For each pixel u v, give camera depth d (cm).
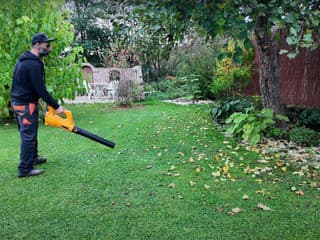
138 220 238
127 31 242
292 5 162
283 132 479
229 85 749
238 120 472
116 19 228
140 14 192
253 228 225
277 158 387
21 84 324
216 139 478
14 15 570
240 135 472
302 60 644
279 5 161
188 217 241
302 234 217
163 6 175
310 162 370
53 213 250
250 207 256
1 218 243
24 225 233
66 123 329
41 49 331
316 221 233
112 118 662
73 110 784
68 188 298
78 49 669
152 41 293
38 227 229
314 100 630
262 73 509
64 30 641
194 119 634
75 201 271
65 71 651
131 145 446
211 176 325
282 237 213
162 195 280
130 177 324
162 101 940
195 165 360
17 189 298
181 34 260
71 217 244
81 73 682
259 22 176
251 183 307
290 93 676
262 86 514
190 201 268
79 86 686
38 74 320
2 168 358
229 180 314
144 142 461
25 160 328
